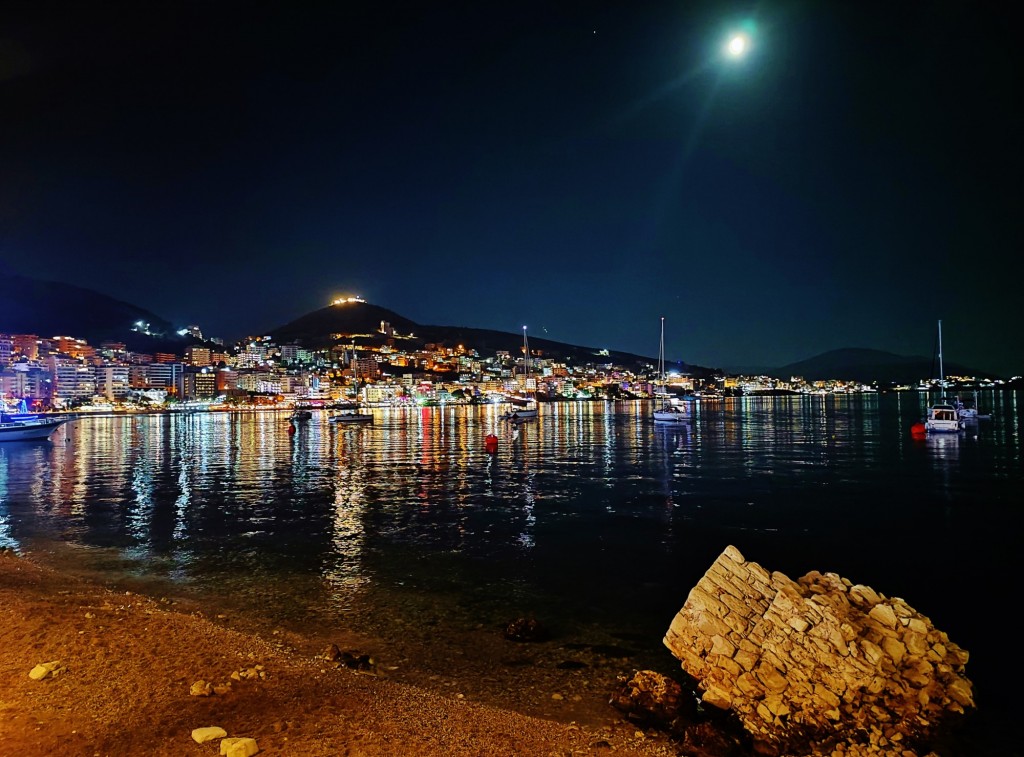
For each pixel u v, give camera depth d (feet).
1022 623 42.73
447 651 36.96
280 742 23.24
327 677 30.55
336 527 75.92
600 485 115.03
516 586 50.78
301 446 223.51
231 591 49.14
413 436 274.36
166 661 31.17
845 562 59.93
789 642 30.04
